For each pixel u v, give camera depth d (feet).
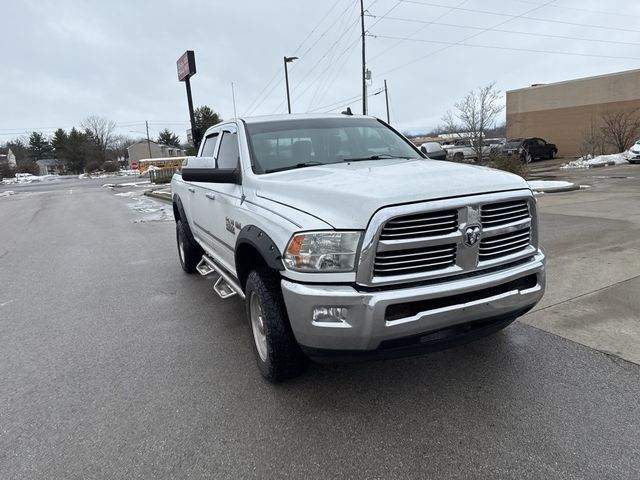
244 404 10.46
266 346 10.65
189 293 19.47
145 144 338.95
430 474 7.94
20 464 8.78
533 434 8.78
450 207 8.91
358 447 8.75
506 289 9.87
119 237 36.32
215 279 21.49
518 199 9.94
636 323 13.28
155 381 11.84
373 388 10.79
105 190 116.47
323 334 8.87
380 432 9.16
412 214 8.64
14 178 292.81
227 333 14.82
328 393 10.68
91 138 364.58
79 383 11.94
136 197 82.28
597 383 10.37
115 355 13.58
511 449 8.41
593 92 112.16
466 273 9.29
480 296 9.45
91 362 13.19
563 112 118.52
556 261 19.89
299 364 10.67
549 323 13.66
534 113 124.57
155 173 128.57
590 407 9.52
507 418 9.33
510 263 10.04
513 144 102.22
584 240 23.47
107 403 10.87
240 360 12.78
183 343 14.21
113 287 21.18
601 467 7.83
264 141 13.39
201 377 11.90
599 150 98.17
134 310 17.67
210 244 16.80
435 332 9.17
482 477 7.79
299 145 13.56
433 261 9.00
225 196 13.66
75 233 40.34
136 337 14.90
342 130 14.58
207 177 12.73
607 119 101.24
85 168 328.70
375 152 14.05
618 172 64.44
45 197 103.91
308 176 11.03
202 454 8.82
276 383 11.15
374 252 8.58
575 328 13.21
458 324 9.27
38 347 14.51
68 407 10.77
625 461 7.94
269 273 10.62
